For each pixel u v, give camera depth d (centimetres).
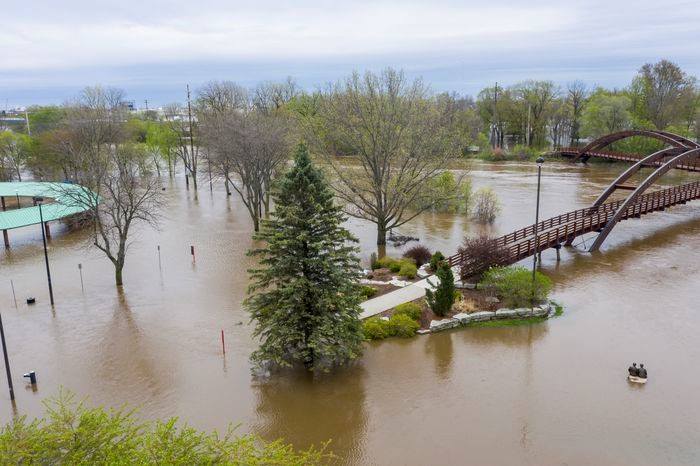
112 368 2172
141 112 17462
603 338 2403
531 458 1586
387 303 2783
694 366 2125
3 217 4253
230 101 7294
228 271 3456
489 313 2634
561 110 10719
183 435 1141
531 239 3491
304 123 4291
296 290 2008
